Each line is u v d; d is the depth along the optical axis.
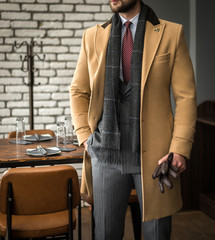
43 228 2.00
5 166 2.18
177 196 1.70
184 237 3.09
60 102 3.84
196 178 3.71
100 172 1.68
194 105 1.63
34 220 2.09
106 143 1.62
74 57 3.81
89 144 1.71
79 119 1.78
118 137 1.61
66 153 2.33
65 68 3.81
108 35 1.67
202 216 3.56
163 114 1.63
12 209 1.86
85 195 2.37
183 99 1.63
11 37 3.69
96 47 1.68
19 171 1.81
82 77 1.79
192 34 4.02
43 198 1.87
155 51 1.58
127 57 1.63
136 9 1.65
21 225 2.02
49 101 3.83
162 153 1.63
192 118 1.62
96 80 1.64
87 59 1.76
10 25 3.68
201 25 3.95
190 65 1.64
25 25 3.70
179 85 1.63
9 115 3.77
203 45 3.97
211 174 3.72
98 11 3.79
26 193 1.84
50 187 1.86
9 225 1.86
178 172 1.61
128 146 1.63
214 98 4.02
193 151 3.68
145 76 1.58
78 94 1.80
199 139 3.68
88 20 3.79
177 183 1.69
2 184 1.81
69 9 3.75
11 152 2.38
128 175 1.67
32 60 3.46
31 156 2.25
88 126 1.78
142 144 1.60
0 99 3.75
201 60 3.98
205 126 3.67
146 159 1.62
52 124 3.85
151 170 1.62
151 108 1.61
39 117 3.82
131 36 1.65
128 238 3.05
